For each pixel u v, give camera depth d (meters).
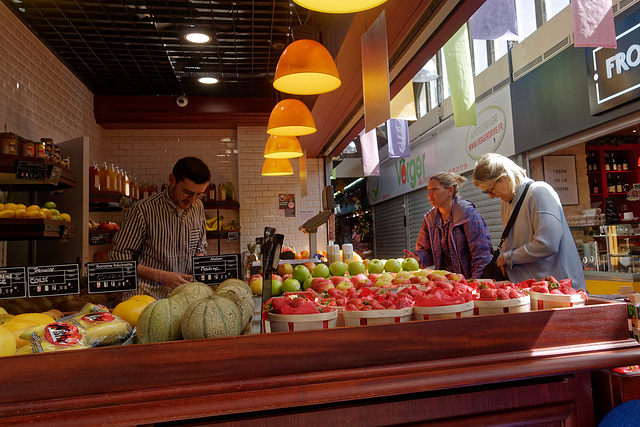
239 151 7.09
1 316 1.46
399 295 1.50
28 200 4.17
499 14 3.32
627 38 4.18
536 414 1.31
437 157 8.59
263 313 1.50
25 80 4.34
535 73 5.55
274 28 4.70
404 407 1.23
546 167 5.84
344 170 12.41
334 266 2.83
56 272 1.72
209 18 4.46
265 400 1.08
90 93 6.30
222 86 6.33
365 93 2.64
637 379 1.46
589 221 5.51
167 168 6.98
